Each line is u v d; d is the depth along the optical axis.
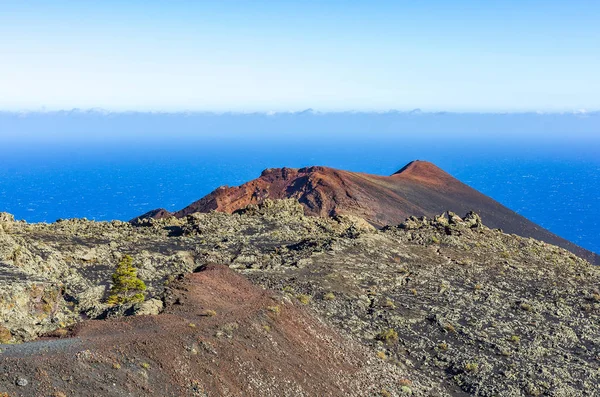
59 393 21.91
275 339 34.28
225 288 39.41
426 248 71.62
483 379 40.78
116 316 33.25
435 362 42.97
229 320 33.50
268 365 31.20
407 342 45.41
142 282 45.44
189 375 26.94
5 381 21.48
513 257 74.00
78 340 26.64
